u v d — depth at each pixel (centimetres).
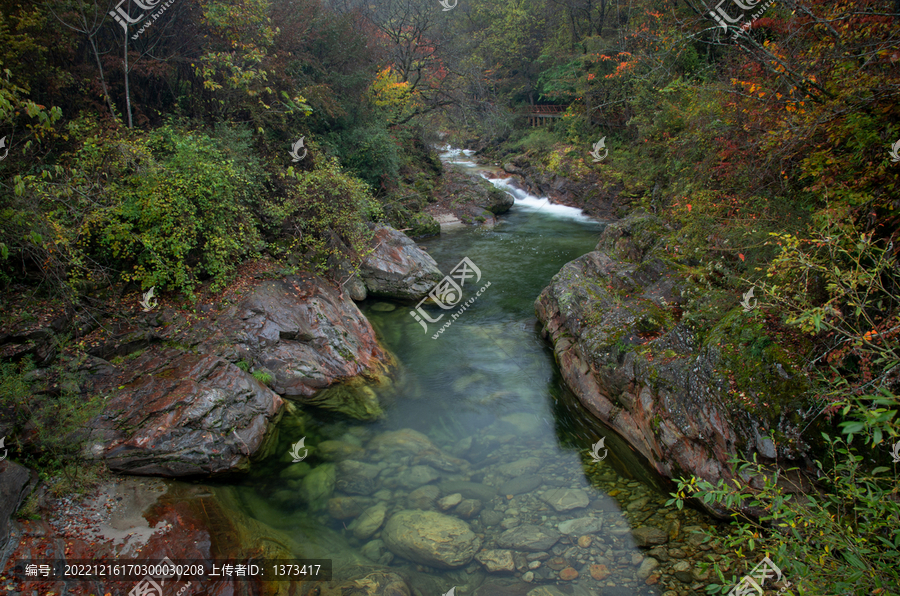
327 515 473
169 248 636
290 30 1145
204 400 516
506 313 970
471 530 445
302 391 643
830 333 391
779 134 484
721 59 856
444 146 3044
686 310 610
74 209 573
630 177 1625
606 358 611
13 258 558
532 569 397
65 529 375
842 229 347
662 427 497
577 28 2405
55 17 670
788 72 465
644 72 1407
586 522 447
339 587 379
